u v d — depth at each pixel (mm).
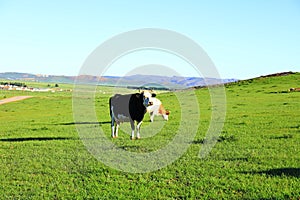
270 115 25391
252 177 10398
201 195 9156
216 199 8812
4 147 16562
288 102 34344
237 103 35844
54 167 12305
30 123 28156
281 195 8820
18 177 11250
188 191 9414
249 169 11258
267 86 55094
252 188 9367
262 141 15734
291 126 19734
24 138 19359
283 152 13453
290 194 8898
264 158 12578
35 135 20359
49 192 9672
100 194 9352
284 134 17297
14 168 12391
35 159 13562
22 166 12586
